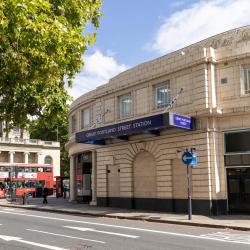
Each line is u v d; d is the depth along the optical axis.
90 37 10.75
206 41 28.53
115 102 30.92
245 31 27.19
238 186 23.44
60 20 10.17
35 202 40.12
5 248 13.36
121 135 27.34
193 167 24.45
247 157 23.00
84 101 35.09
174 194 25.88
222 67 24.20
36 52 9.59
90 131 29.08
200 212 23.81
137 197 28.70
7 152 82.25
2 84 10.55
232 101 23.58
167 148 26.27
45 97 11.79
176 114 23.17
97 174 32.66
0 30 8.64
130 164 29.22
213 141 23.81
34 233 17.05
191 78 24.97
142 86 28.45
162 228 18.77
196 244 13.89
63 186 51.53
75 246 13.61
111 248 13.13
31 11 8.59
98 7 12.47
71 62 11.34
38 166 55.62
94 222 21.61
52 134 88.31
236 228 18.44
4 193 52.09
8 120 11.74
